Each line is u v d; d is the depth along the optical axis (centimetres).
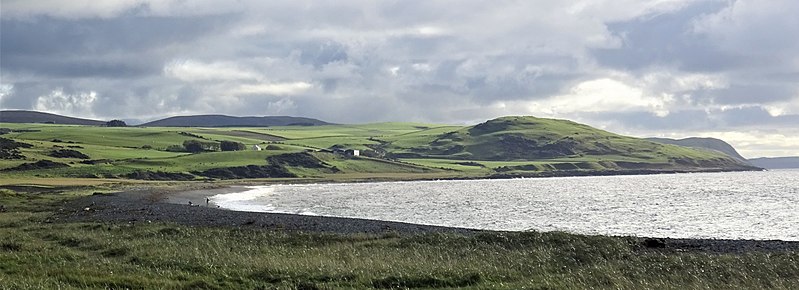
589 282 2172
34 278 2091
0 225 4631
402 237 3906
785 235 5747
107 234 3884
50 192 12012
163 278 2197
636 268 2430
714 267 2464
